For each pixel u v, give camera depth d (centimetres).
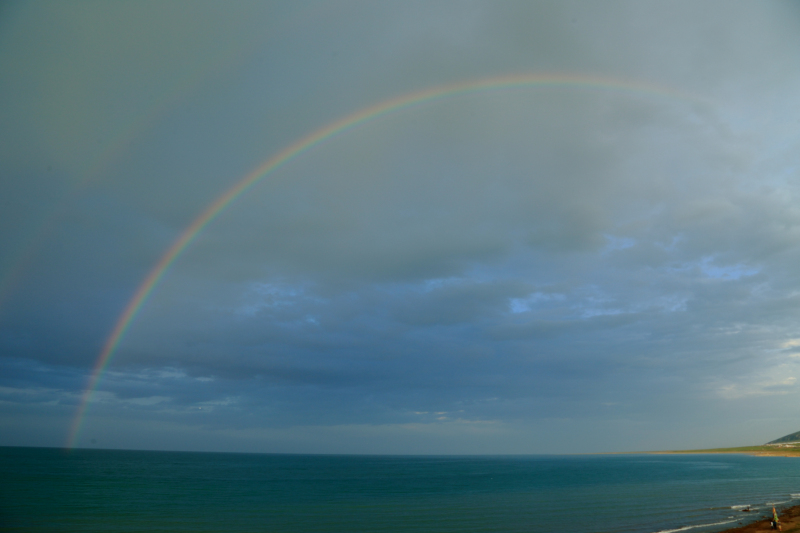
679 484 11019
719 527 4734
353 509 6731
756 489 9462
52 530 5022
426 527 5166
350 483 11781
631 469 19325
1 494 8144
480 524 5353
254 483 11525
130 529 5062
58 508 6619
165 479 12275
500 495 8750
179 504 7244
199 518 5844
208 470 17150
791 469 17338
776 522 4309
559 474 16000
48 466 16375
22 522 5512
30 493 8344
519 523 5397
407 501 7706
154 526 5253
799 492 8688
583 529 4931
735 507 6394
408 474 16050
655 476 14312
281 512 6400
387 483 11838
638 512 6181
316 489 9988
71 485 9938
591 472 17262
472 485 11225
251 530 5000
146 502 7412
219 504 7294
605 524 5241
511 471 18412
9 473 12675
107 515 6044
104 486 9888
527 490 9794
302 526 5262
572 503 7312
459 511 6475
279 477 13875
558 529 4972
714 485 10569
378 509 6719
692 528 4747
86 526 5250
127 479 11869
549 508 6744
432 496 8550
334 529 5069
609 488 10150
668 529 4750
